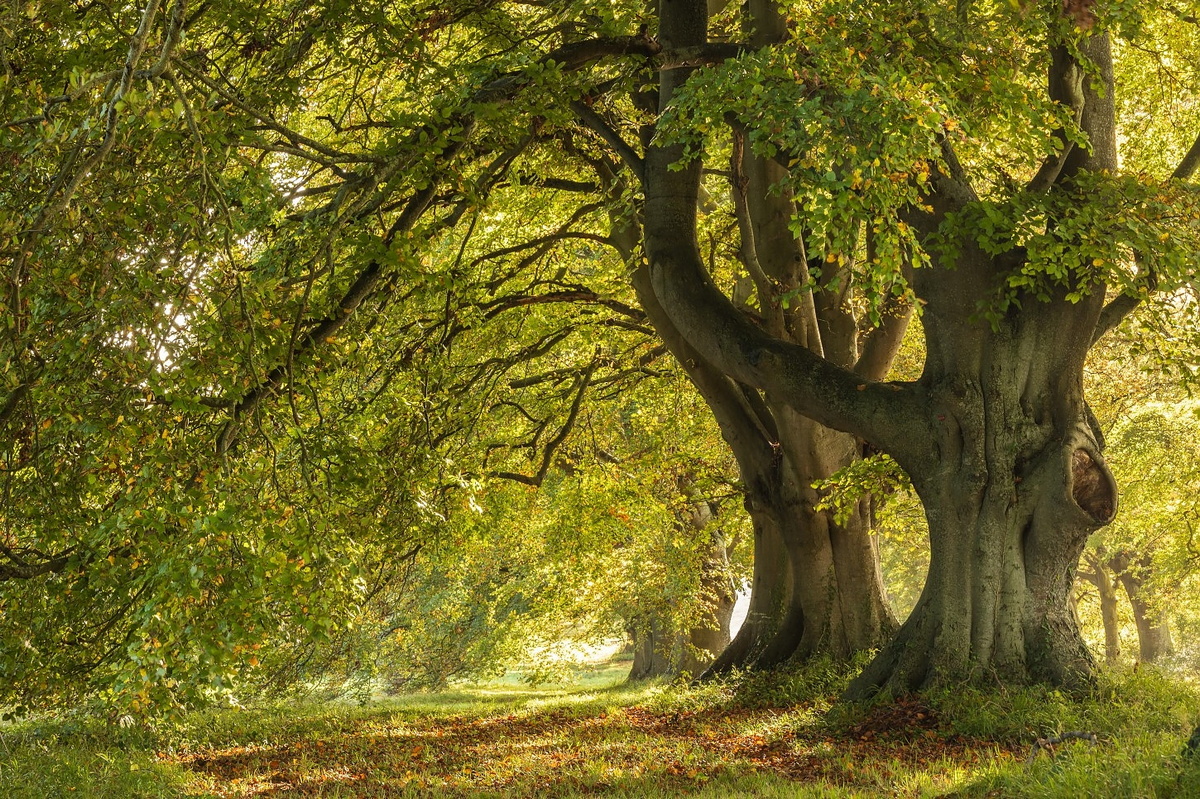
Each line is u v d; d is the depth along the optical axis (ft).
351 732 53.36
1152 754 22.89
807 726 39.27
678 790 29.40
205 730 52.44
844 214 28.07
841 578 53.21
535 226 64.23
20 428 24.44
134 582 22.77
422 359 49.57
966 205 34.53
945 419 39.17
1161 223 35.19
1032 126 33.27
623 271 57.16
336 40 32.37
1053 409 39.70
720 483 65.46
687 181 42.29
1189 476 76.74
